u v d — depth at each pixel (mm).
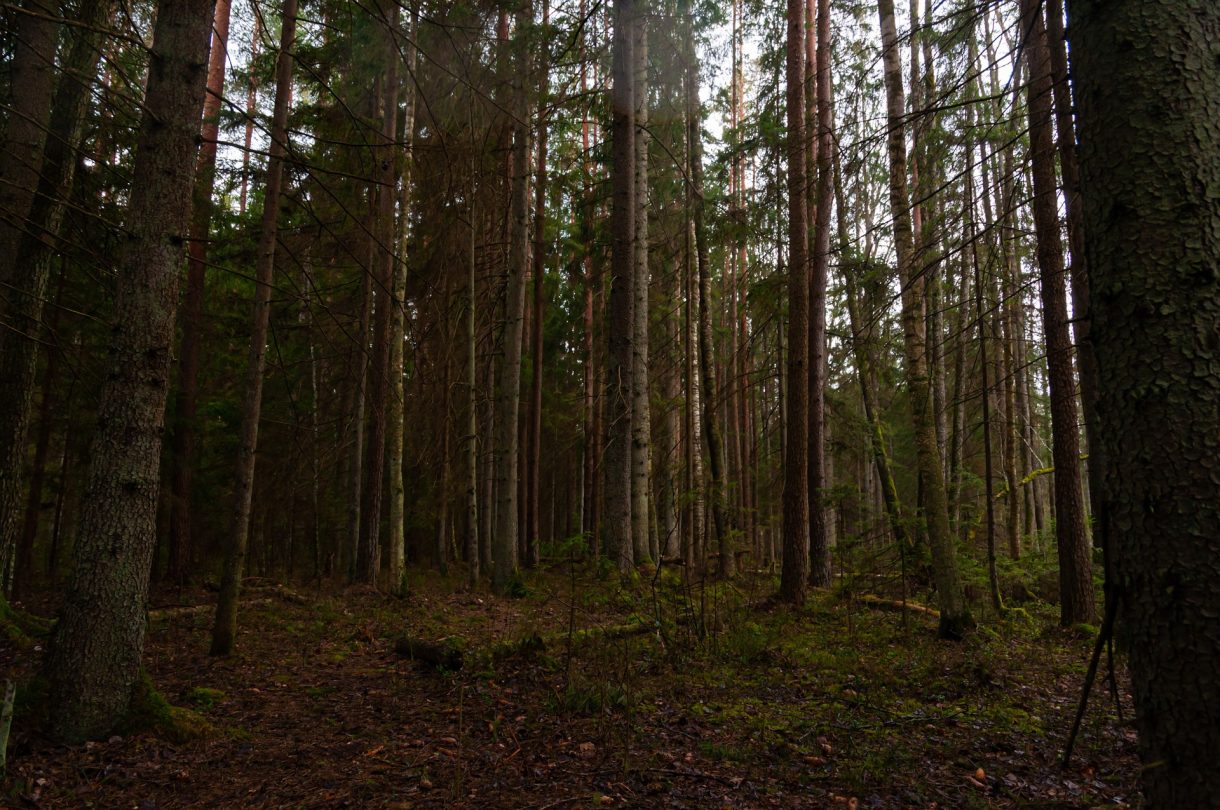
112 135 9211
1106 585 2246
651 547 18062
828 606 10320
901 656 7406
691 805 3736
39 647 7148
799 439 10703
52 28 7391
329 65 10477
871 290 9562
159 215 4906
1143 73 2168
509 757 4449
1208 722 1888
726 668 6727
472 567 13391
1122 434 2146
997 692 6035
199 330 14359
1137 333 2111
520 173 13016
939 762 4426
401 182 12938
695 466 17172
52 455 17359
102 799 3900
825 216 11242
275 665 7172
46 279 8297
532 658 6941
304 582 15289
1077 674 6816
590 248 17281
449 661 6789
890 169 8453
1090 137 2307
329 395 17969
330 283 14773
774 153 8547
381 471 13773
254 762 4484
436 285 15078
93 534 4703
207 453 19766
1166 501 2010
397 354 12844
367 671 6961
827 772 4215
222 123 12953
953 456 14695
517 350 12742
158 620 9297
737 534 10766
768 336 19703
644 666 6637
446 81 10031
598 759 4395
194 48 5082
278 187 7699
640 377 14219
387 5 7848
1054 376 9328
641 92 14125
